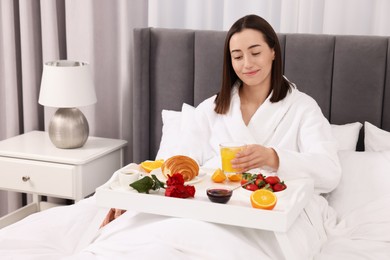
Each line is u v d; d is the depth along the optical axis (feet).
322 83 8.50
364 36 8.30
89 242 6.31
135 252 5.59
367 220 6.79
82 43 9.94
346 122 8.49
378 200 6.98
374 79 8.29
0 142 9.59
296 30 9.04
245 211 5.67
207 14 9.46
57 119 9.14
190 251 5.62
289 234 6.00
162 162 7.14
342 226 6.80
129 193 6.08
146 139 9.52
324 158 7.06
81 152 9.11
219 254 5.53
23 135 10.05
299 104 7.63
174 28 9.55
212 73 8.98
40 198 10.14
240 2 9.23
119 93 10.08
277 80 7.61
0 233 6.34
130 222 6.22
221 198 5.82
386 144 7.97
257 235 5.93
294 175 6.87
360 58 8.29
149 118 9.52
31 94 10.26
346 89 8.41
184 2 9.52
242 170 6.70
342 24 8.86
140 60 9.21
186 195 6.00
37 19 10.25
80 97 8.96
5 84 10.34
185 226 5.74
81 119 9.24
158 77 9.32
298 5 8.95
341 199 7.27
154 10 9.57
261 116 7.62
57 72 8.86
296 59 8.55
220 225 5.88
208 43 8.94
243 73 7.45
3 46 10.26
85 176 8.93
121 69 9.90
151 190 6.25
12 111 10.39
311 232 6.40
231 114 7.80
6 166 9.09
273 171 6.95
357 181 7.36
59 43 10.33
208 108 8.04
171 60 9.20
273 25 9.18
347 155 7.74
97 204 6.21
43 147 9.32
